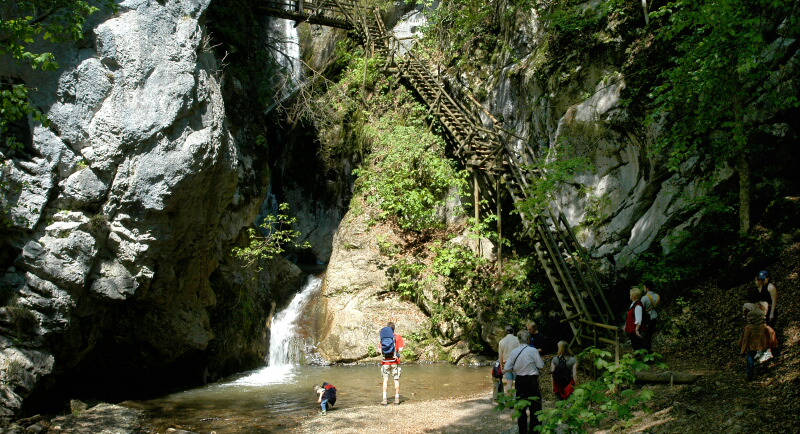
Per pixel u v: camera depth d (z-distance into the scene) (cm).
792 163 1098
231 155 1241
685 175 1259
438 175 1769
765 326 759
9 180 911
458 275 1684
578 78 1534
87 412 1058
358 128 2241
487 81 1964
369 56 2297
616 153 1439
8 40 871
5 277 938
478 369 1499
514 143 1766
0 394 886
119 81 1012
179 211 1120
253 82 1898
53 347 1002
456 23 2136
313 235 2345
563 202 1544
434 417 965
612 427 756
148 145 1037
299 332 1717
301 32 2692
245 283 1634
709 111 1009
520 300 1567
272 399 1192
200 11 1186
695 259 1155
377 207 1903
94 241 1018
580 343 1157
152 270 1136
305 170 2391
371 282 1764
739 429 634
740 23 873
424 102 2073
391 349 1106
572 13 1558
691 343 1011
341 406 1123
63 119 976
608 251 1402
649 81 1352
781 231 1027
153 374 1290
